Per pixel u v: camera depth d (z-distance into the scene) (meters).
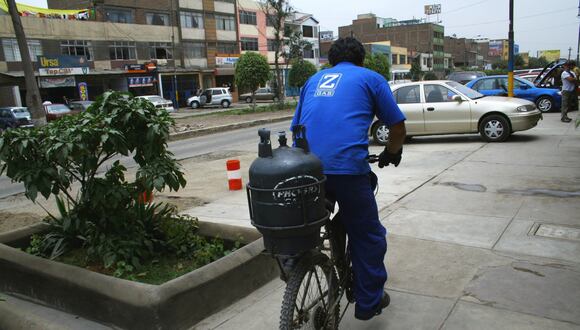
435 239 4.76
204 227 4.66
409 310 3.39
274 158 2.40
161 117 4.05
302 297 2.63
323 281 2.84
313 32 69.12
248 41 57.66
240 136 17.80
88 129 3.61
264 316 3.44
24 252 4.05
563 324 3.08
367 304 2.92
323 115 2.77
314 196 2.41
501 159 8.80
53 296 3.67
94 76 41.59
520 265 4.02
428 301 3.51
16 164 3.72
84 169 3.91
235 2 55.19
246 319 3.41
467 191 6.59
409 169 8.41
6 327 3.57
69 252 4.34
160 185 3.86
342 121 2.72
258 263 3.90
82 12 43.12
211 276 3.49
